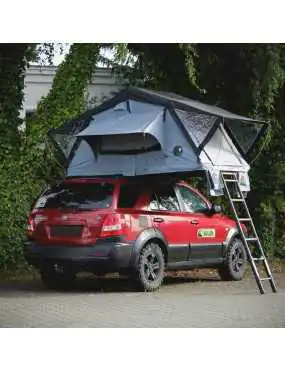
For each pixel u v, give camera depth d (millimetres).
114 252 11906
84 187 12609
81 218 12156
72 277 13594
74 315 9852
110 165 14070
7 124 15953
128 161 13852
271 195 19594
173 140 13391
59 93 16562
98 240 12008
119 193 12391
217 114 13336
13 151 16031
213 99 18719
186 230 13383
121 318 9594
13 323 9211
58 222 12352
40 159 16266
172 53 17906
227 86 18484
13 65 16000
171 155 13391
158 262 12695
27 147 16219
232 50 17422
